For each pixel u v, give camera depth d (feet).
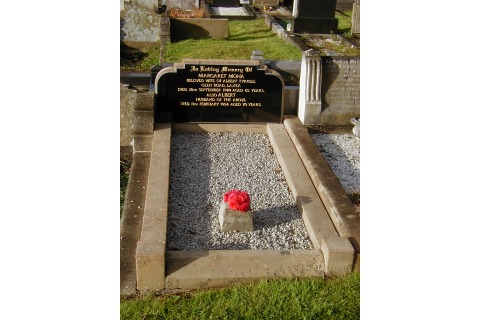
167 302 8.11
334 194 10.60
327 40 24.02
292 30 25.03
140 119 13.43
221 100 14.56
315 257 8.95
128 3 21.66
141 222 10.11
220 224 10.10
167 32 21.86
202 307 7.95
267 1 32.30
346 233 9.27
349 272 8.76
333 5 24.84
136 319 7.70
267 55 21.03
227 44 22.65
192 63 14.14
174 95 14.37
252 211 10.72
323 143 14.32
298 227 10.21
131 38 21.81
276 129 14.52
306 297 8.09
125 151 13.78
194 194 11.31
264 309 7.86
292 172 11.93
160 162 11.94
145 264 8.34
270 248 9.51
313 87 14.39
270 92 14.65
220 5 31.58
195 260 8.75
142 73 17.71
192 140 14.17
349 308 7.92
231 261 8.78
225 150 13.62
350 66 14.39
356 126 14.28
